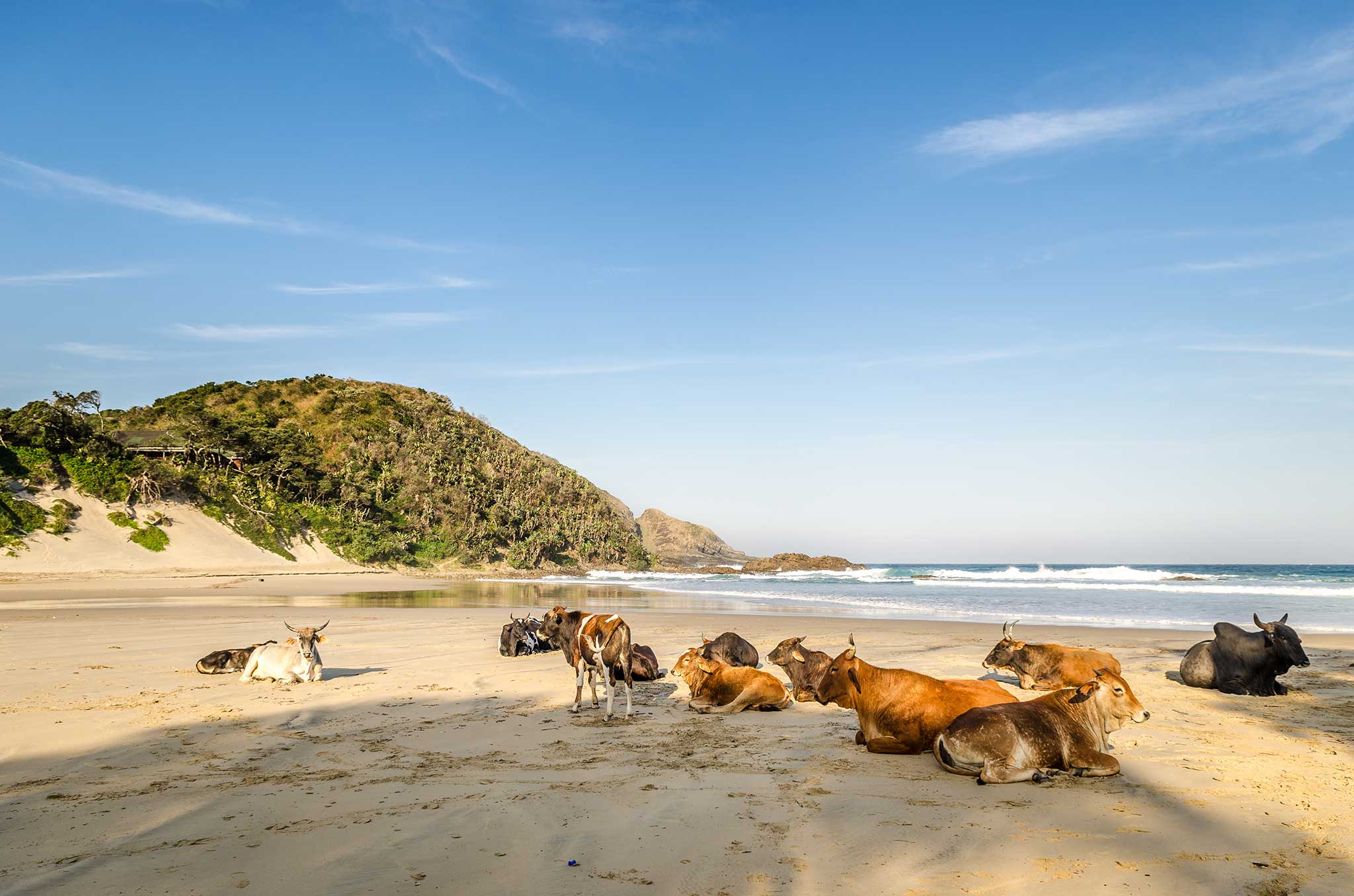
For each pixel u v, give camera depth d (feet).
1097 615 102.06
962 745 25.36
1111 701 26.43
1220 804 22.70
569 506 594.65
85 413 340.18
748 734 32.63
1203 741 30.89
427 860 18.57
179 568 282.56
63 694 42.01
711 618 96.94
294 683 46.09
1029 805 22.63
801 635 74.38
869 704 29.78
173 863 18.42
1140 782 24.94
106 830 20.79
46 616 94.58
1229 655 42.37
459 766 27.40
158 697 41.27
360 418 553.23
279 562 326.03
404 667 53.67
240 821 21.45
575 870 18.02
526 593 177.17
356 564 358.64
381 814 21.93
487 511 501.56
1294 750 29.32
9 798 23.73
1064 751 25.39
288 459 399.65
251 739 31.89
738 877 17.57
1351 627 83.56
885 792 23.91
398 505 454.40
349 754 29.27
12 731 33.12
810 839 19.97
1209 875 17.67
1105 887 17.02
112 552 281.54
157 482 327.26
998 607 118.93
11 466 302.45
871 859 18.62
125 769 27.17
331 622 89.71
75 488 307.78
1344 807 22.44
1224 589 159.02
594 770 26.78
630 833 20.40
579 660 38.32
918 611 110.63
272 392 589.73
